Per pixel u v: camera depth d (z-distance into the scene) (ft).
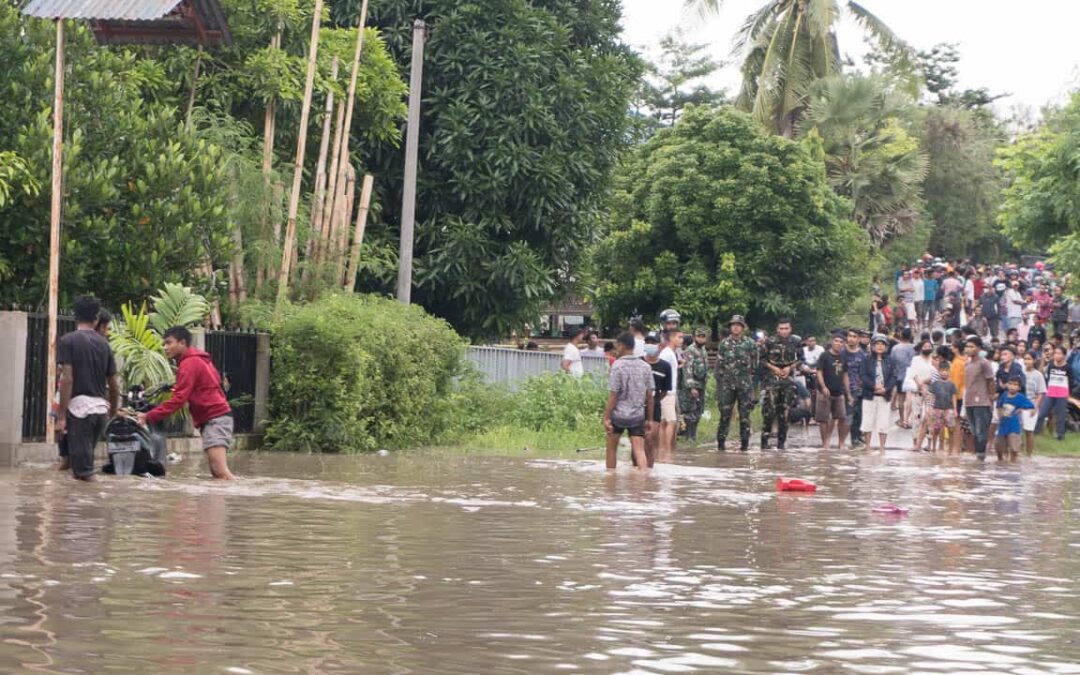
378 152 103.19
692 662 20.40
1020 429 85.30
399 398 78.48
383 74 96.58
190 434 69.05
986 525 43.19
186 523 36.35
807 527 40.75
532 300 109.60
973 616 25.25
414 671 19.25
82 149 67.62
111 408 50.96
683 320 144.05
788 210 142.10
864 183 188.75
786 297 145.28
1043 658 21.42
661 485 55.11
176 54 86.38
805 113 191.01
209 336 68.39
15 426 55.93
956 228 249.34
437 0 103.91
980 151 251.80
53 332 57.36
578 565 30.63
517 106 103.55
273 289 78.74
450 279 104.47
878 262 191.31
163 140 71.92
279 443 72.69
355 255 84.69
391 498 45.98
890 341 127.75
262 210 79.36
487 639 21.72
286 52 90.22
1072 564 33.60
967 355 86.84
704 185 142.51
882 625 24.00
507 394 93.40
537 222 104.68
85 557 29.17
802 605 25.98
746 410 85.56
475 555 31.83
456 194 105.29
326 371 73.20
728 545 35.47
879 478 64.28
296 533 34.96
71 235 65.31
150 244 67.51
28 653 19.51
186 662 19.30
